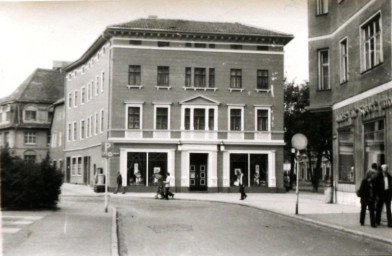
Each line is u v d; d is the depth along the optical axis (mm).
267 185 46281
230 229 16688
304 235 15133
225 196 38750
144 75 45188
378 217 17172
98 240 13250
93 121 51906
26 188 21062
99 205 26547
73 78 61031
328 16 27672
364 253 11883
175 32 45219
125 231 16094
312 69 28234
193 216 21453
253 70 46750
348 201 26047
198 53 46031
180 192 44844
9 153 21297
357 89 24422
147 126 44969
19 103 78375
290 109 58062
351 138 25344
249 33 46219
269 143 46438
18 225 15812
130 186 44156
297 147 22000
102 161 47656
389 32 21000
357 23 24422
